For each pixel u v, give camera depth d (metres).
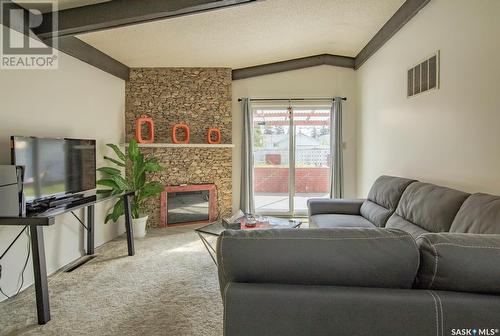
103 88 4.16
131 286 2.73
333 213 3.81
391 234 1.10
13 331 2.08
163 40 3.83
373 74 4.51
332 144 5.28
